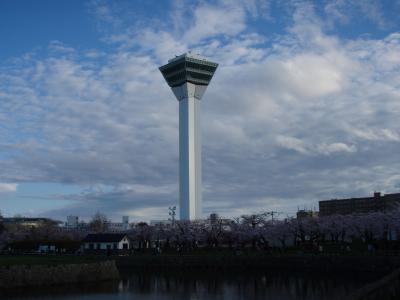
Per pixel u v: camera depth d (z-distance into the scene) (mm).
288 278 124250
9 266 103500
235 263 154750
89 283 115500
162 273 146625
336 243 177750
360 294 46719
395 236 174750
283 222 186625
